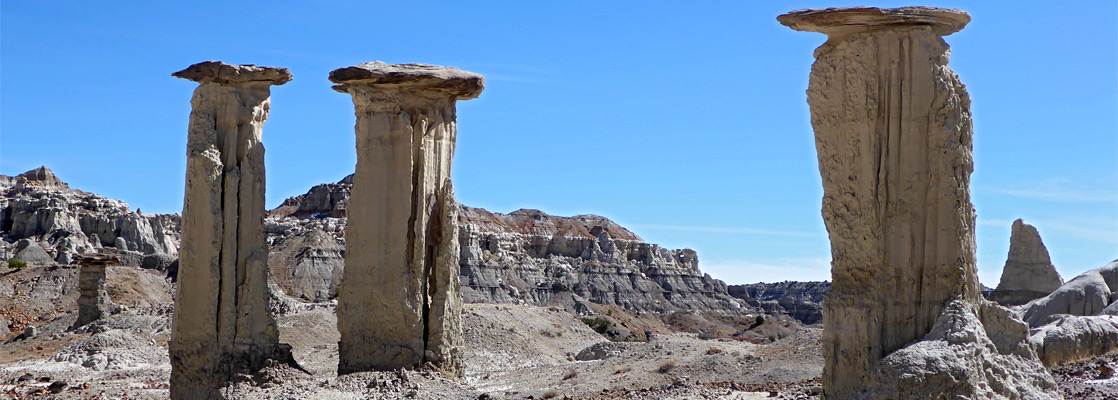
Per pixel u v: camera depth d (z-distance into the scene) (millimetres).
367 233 26719
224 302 26375
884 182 18688
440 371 26906
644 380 31047
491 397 25859
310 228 144250
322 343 52219
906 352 17734
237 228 26812
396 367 26391
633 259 196125
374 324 26594
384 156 26766
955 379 17266
